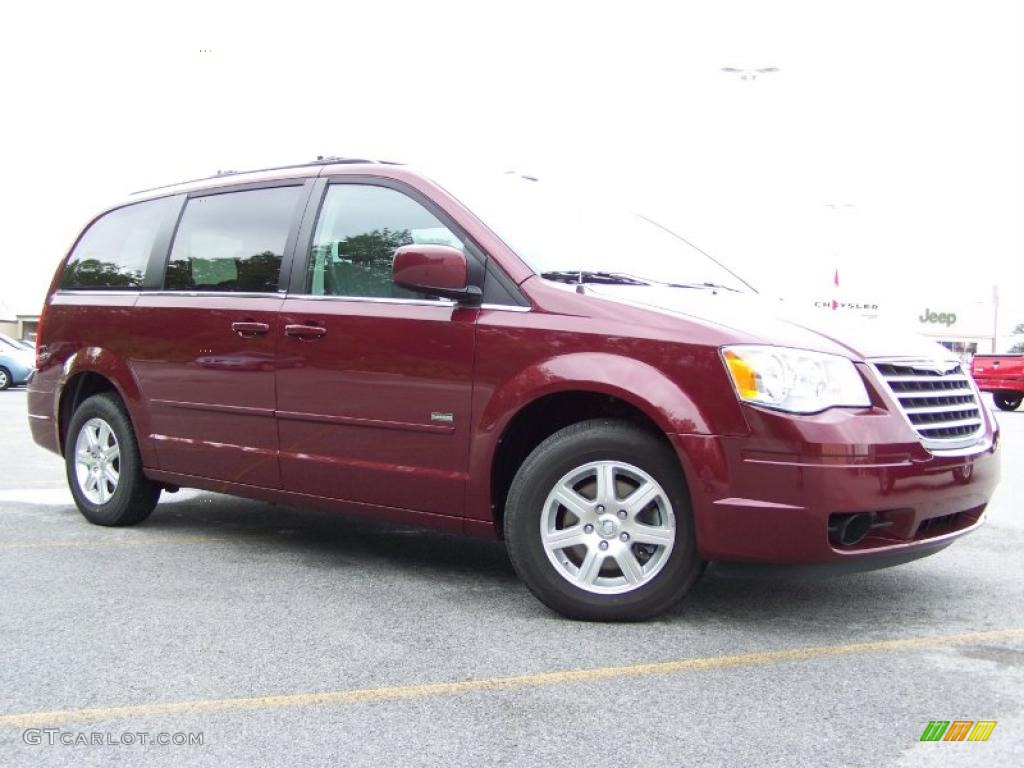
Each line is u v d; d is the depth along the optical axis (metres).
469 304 4.13
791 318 3.90
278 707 2.99
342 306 4.50
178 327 5.17
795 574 3.54
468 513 4.12
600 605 3.79
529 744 2.72
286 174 5.02
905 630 3.76
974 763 2.62
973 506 3.90
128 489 5.55
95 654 3.45
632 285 4.24
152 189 5.87
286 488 4.72
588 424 3.86
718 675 3.26
